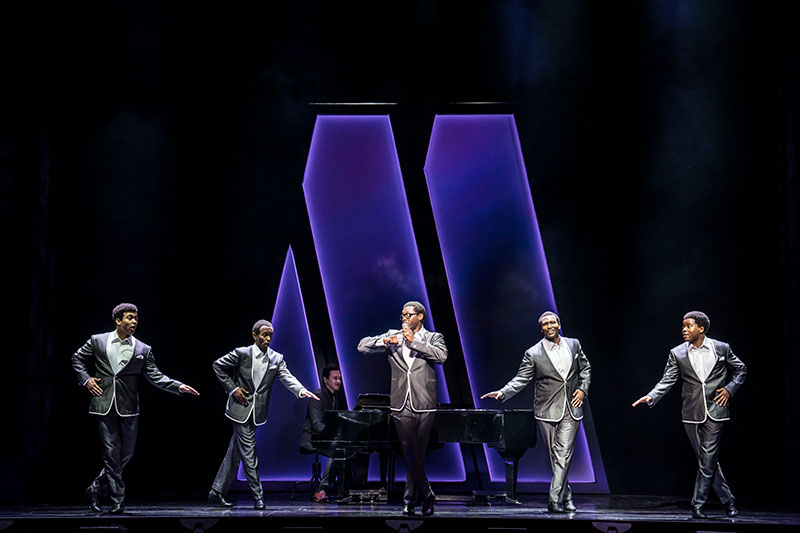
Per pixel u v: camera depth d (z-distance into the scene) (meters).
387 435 5.79
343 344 7.20
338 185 7.36
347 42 7.37
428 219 7.16
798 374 6.47
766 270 6.82
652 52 7.18
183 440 6.99
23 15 7.02
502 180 7.29
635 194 7.12
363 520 5.11
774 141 6.90
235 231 7.24
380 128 7.39
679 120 7.09
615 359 7.00
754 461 6.64
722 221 6.94
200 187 7.27
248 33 7.39
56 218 7.12
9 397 6.71
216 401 7.06
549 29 7.31
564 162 7.21
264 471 7.06
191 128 7.32
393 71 7.33
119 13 7.36
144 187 7.25
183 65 7.36
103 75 7.31
